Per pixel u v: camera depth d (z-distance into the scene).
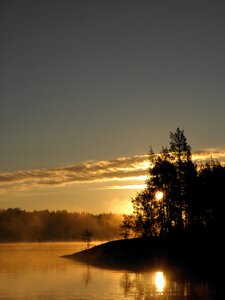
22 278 57.50
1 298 41.56
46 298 41.38
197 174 86.12
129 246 85.62
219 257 68.38
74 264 80.94
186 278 55.28
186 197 83.94
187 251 74.94
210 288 46.50
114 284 50.38
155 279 54.59
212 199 78.62
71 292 44.66
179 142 88.44
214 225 78.38
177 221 86.19
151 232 88.44
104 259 83.25
